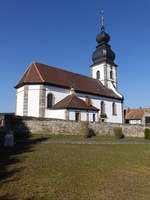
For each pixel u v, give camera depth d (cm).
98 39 4697
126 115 5328
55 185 727
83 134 2370
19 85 3034
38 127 2194
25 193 644
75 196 643
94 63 4641
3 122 2064
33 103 2864
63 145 1555
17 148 1341
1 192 642
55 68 3516
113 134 2753
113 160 1164
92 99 3553
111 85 4409
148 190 731
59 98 3072
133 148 1666
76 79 3684
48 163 993
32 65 3222
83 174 873
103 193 682
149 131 2777
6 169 870
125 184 785
